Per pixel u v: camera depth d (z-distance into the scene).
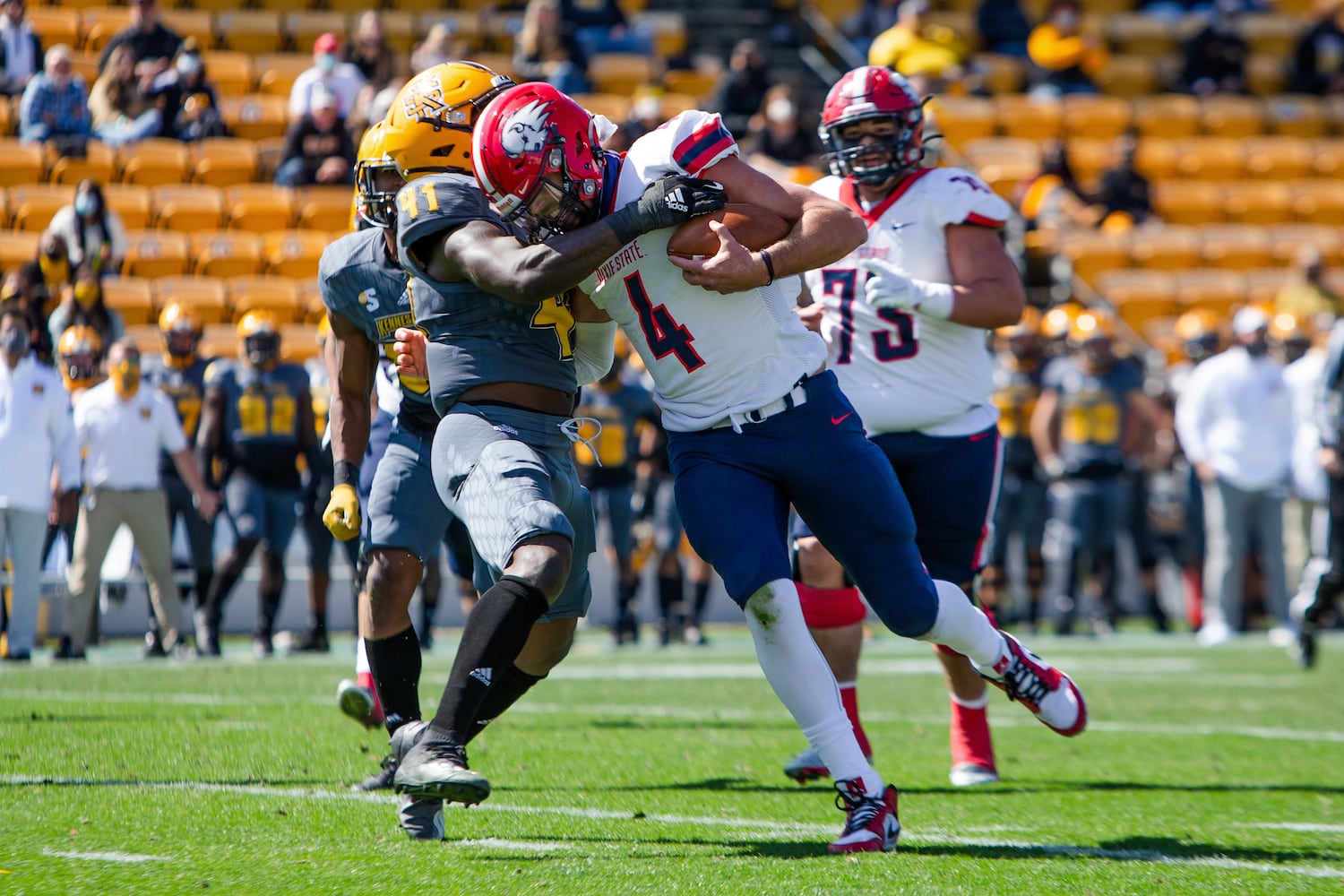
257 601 41.81
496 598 11.70
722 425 12.91
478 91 12.97
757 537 12.62
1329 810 15.20
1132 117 64.81
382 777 15.11
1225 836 13.59
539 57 58.62
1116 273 56.59
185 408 36.88
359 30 58.78
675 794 15.77
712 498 12.77
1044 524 44.69
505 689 13.73
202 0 61.38
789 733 21.11
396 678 14.31
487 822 13.77
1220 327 51.03
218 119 54.03
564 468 13.00
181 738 18.95
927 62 63.75
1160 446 48.56
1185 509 46.56
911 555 13.14
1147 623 50.03
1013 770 18.17
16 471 32.25
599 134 13.41
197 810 13.73
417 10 64.12
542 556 11.80
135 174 52.19
